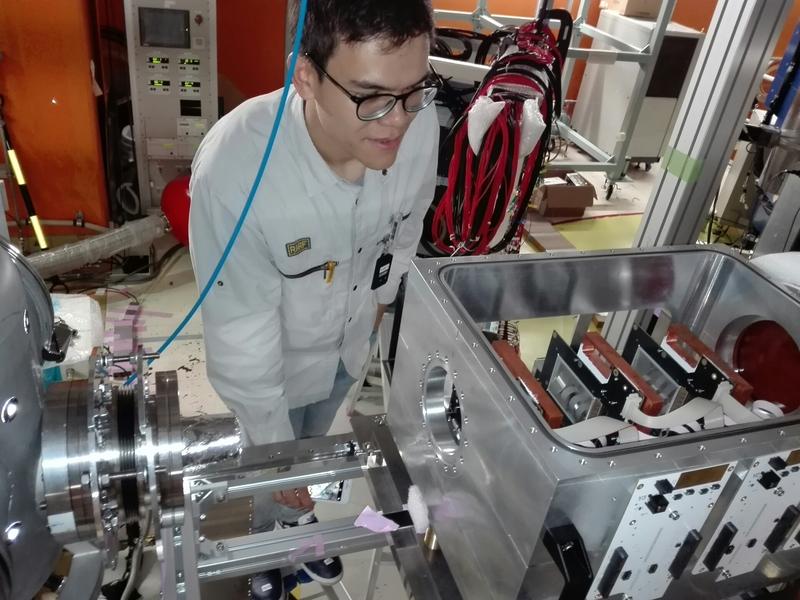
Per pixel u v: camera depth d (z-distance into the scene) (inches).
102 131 126.0
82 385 26.8
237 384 49.7
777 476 30.6
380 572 72.7
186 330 113.6
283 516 65.9
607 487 26.9
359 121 34.8
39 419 24.1
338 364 63.9
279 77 152.0
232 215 43.3
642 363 44.0
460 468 33.9
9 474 21.3
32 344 23.7
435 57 78.7
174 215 120.4
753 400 44.0
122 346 107.3
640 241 93.0
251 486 40.1
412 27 31.0
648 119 177.2
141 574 69.6
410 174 52.6
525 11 188.2
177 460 28.1
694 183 82.7
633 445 28.3
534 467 27.0
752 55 73.6
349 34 30.8
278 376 51.3
